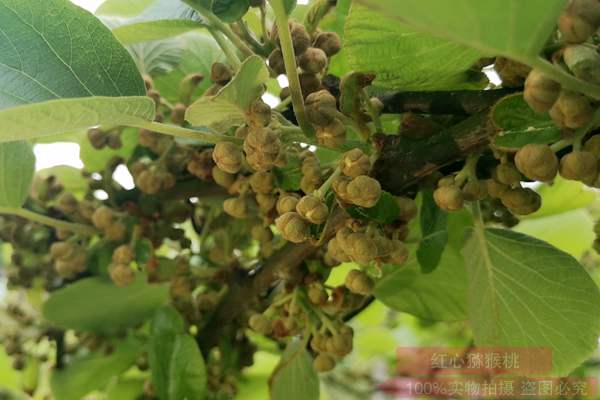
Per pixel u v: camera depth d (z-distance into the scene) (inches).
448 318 12.5
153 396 14.6
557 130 7.1
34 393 16.9
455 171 8.8
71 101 6.9
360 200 7.5
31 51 7.8
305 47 8.9
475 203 9.5
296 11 11.9
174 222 12.5
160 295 14.6
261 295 12.7
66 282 14.4
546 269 9.3
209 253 13.1
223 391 14.7
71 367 15.7
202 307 13.0
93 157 13.5
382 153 8.4
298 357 11.5
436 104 8.6
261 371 17.0
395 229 8.3
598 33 6.1
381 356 25.5
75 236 12.8
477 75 8.3
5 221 13.3
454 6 5.0
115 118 7.5
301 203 7.5
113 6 12.3
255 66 7.3
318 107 7.9
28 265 13.7
